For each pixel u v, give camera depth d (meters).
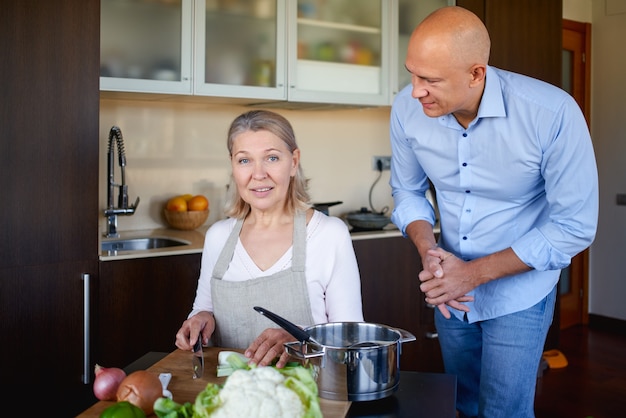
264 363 1.33
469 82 1.55
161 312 2.62
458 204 1.92
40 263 2.35
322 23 3.20
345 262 1.70
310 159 3.64
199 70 2.88
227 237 1.74
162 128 3.22
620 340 4.34
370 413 1.20
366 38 3.34
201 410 0.96
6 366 2.31
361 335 1.34
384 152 3.87
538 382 3.53
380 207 3.88
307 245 1.67
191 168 3.30
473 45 1.49
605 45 4.53
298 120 3.60
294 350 1.21
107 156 3.08
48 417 2.41
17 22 2.26
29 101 2.29
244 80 3.02
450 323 2.02
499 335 1.87
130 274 2.54
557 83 3.75
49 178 2.35
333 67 3.24
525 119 1.68
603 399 3.29
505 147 1.73
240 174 1.65
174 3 2.83
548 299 1.87
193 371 1.35
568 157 1.66
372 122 3.81
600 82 4.57
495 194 1.83
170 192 3.26
